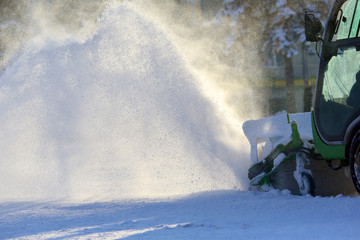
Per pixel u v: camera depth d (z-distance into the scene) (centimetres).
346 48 1627
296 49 6162
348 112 1611
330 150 1653
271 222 1231
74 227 1342
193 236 1032
